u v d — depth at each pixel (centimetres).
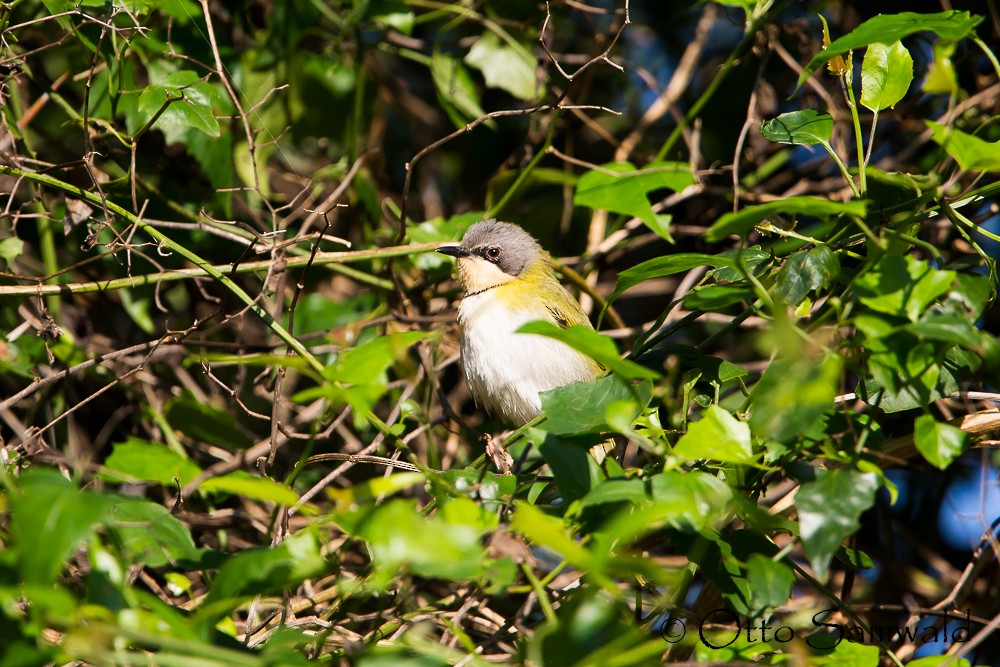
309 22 1229
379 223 1273
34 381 1033
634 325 1412
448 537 512
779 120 812
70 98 1167
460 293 1288
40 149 1152
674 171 924
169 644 501
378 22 1241
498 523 639
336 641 780
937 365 616
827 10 1273
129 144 1008
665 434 744
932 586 1098
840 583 1120
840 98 1254
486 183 1459
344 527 531
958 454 614
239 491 555
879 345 616
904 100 1257
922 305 609
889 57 780
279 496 555
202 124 949
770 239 1137
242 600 560
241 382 1138
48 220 1094
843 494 610
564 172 1316
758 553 688
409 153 1465
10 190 1147
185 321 1200
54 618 492
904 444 847
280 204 1255
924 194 729
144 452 913
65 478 533
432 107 1482
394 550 506
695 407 970
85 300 1178
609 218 1368
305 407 1233
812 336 687
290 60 1233
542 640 543
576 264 1289
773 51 1291
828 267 712
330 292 1364
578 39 1427
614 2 1423
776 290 718
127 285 948
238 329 1163
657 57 1468
